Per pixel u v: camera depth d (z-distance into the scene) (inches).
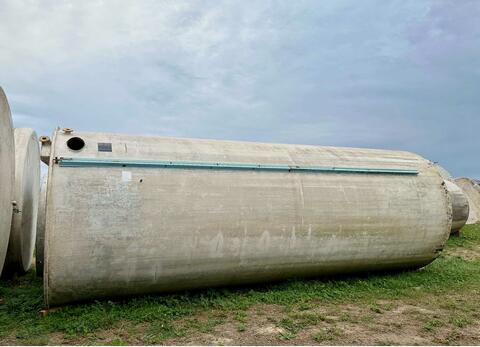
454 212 560.7
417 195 337.4
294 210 287.1
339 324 231.5
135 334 208.2
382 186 327.0
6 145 267.7
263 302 264.1
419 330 226.2
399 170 342.6
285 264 287.4
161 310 238.5
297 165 305.4
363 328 226.2
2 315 234.8
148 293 257.1
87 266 230.8
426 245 338.0
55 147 245.3
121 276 240.2
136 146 267.4
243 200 273.6
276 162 301.0
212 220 261.0
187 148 282.8
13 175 288.8
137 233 241.3
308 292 285.0
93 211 234.1
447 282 328.8
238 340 203.8
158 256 246.7
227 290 279.1
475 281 335.9
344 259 307.4
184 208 255.6
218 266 265.1
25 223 340.2
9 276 334.6
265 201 279.9
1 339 201.3
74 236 228.4
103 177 243.0
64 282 227.9
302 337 210.2
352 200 309.4
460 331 225.9
